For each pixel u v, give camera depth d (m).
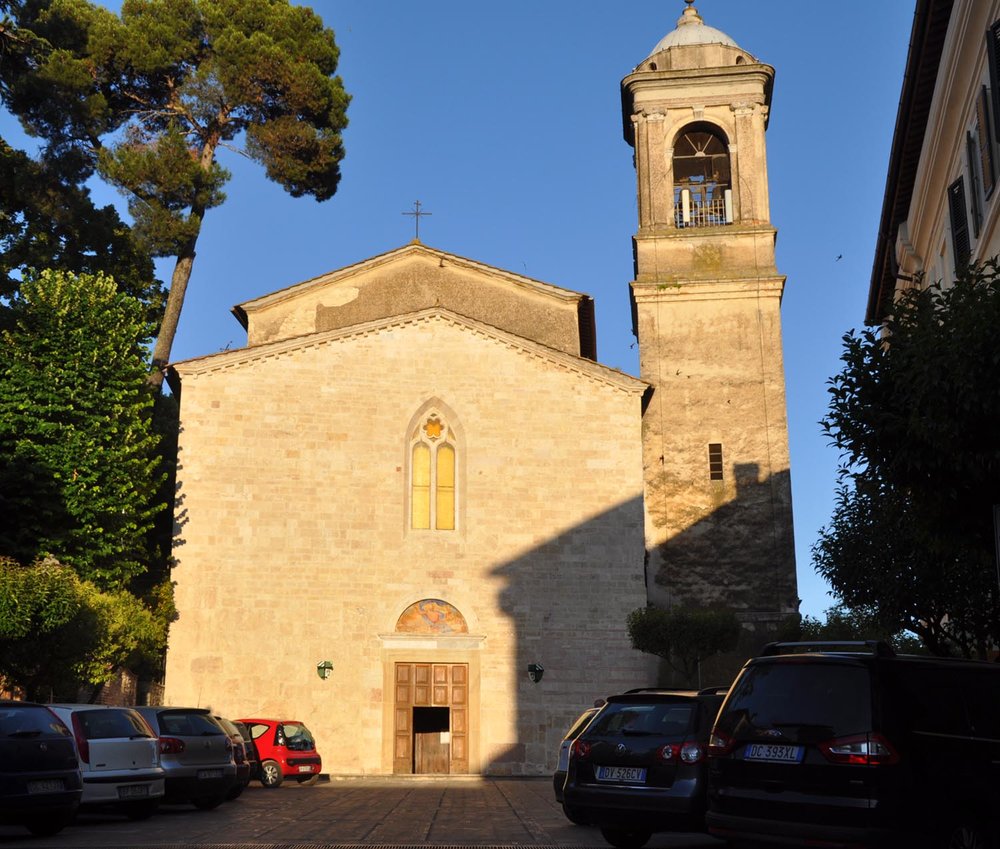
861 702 9.56
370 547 33.19
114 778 16.39
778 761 9.78
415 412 34.28
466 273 39.00
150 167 39.38
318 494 33.31
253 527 32.88
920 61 19.27
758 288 37.50
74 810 14.30
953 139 20.31
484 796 23.36
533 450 34.31
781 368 36.94
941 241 23.22
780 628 34.34
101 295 31.28
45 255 36.50
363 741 32.00
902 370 13.57
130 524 29.83
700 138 40.22
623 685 32.84
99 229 37.81
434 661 32.78
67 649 23.45
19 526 28.30
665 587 35.59
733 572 35.53
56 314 29.98
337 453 33.66
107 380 30.28
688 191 39.50
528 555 33.59
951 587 20.69
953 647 25.27
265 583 32.56
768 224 38.31
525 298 38.97
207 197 40.59
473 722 32.47
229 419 33.44
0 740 13.60
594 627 33.25
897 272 28.33
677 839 15.20
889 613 22.11
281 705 31.94
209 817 17.69
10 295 33.31
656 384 37.09
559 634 33.12
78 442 28.98
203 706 31.56
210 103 41.47
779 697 10.07
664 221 38.72
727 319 37.44
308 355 34.19
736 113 39.25
